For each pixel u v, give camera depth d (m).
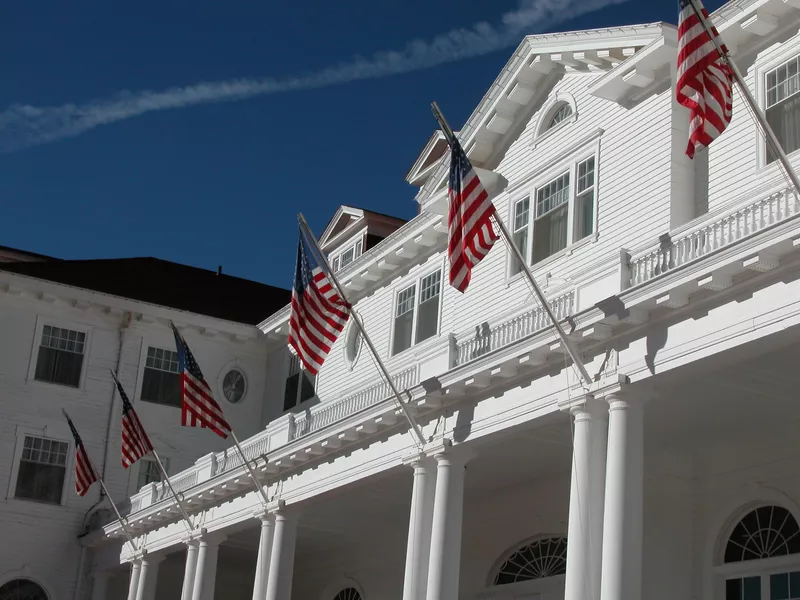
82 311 41.53
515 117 26.80
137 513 36.66
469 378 21.50
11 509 39.19
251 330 43.06
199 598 32.34
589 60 24.19
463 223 19.05
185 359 28.55
